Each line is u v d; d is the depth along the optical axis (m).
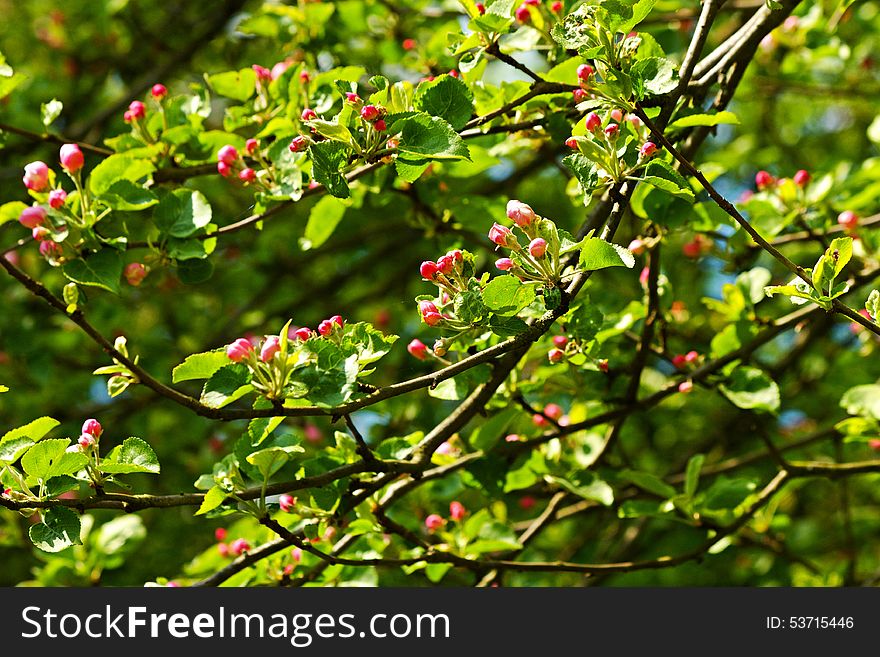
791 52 5.62
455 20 5.49
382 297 7.12
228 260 7.23
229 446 6.72
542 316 2.99
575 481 4.13
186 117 4.16
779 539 5.30
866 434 4.63
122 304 7.11
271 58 5.29
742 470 6.39
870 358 6.46
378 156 2.89
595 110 3.30
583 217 7.52
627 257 2.60
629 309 4.12
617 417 4.16
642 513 4.23
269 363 2.65
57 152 6.79
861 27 6.00
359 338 2.85
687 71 3.16
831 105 8.24
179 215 3.54
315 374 2.69
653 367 5.85
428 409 5.93
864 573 6.64
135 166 3.45
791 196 4.50
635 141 2.95
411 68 4.67
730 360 4.18
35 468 2.73
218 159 3.90
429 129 2.86
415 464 3.28
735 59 3.60
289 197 3.62
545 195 8.18
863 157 7.94
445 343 2.76
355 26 5.37
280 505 3.32
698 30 3.23
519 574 5.88
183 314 7.60
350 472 3.15
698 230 4.23
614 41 2.89
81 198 3.31
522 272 2.72
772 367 5.70
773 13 3.56
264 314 7.40
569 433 4.11
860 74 6.57
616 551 6.06
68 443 2.73
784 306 7.00
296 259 7.54
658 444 7.33
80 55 7.77
